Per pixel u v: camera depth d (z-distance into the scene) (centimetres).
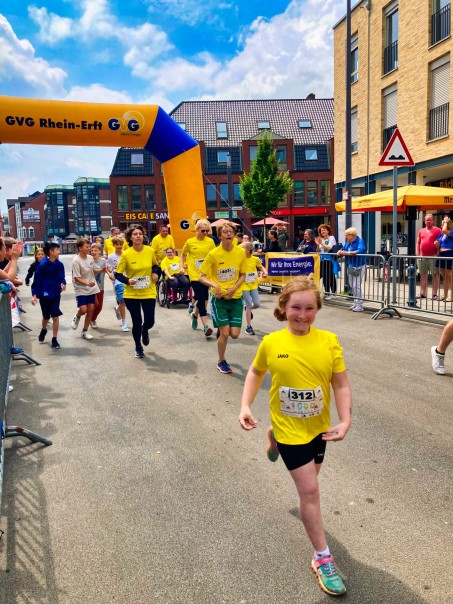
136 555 277
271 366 252
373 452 395
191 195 1311
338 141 2280
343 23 2147
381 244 2241
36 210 10706
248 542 286
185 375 621
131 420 477
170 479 361
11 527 305
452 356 659
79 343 831
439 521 302
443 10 1514
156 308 1183
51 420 481
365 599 241
